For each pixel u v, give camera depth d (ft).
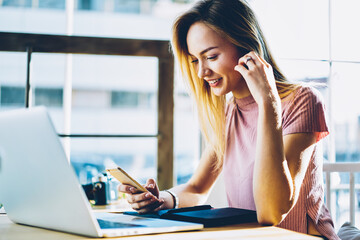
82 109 37.22
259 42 3.72
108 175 5.73
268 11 7.43
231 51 3.70
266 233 2.50
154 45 6.82
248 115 3.95
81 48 6.63
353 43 7.81
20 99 32.45
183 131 26.07
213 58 3.73
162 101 6.86
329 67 7.79
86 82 37.24
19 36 6.48
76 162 34.81
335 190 8.12
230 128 4.19
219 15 3.64
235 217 2.92
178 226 2.56
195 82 4.37
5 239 2.44
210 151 4.48
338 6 7.70
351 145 8.82
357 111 8.18
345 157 9.02
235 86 3.85
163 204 3.78
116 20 36.78
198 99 4.46
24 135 2.35
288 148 3.35
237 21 3.67
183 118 26.08
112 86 37.63
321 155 3.76
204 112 4.47
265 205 2.93
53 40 6.57
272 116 3.09
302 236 2.41
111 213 3.55
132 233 2.41
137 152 36.42
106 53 6.70
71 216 2.39
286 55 7.55
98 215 3.36
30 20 34.17
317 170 3.65
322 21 7.65
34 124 2.25
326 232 3.52
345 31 7.77
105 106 37.63
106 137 6.61
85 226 2.35
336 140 8.90
